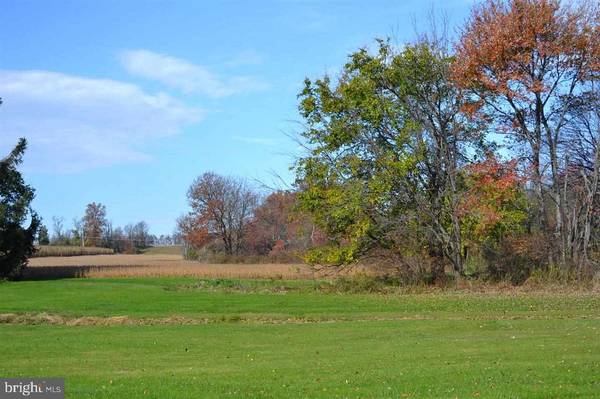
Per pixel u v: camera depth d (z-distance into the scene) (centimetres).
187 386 1130
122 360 1536
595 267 3575
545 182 3812
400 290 3603
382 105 3834
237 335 2006
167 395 1046
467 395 1014
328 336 1942
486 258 3806
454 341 1738
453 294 3325
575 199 3722
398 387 1095
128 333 2089
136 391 1081
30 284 4712
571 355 1420
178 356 1594
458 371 1238
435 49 3894
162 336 2000
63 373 1333
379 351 1597
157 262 8756
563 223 3712
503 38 3653
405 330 2041
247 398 1022
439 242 3841
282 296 3431
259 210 9562
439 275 3841
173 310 2827
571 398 988
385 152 3859
